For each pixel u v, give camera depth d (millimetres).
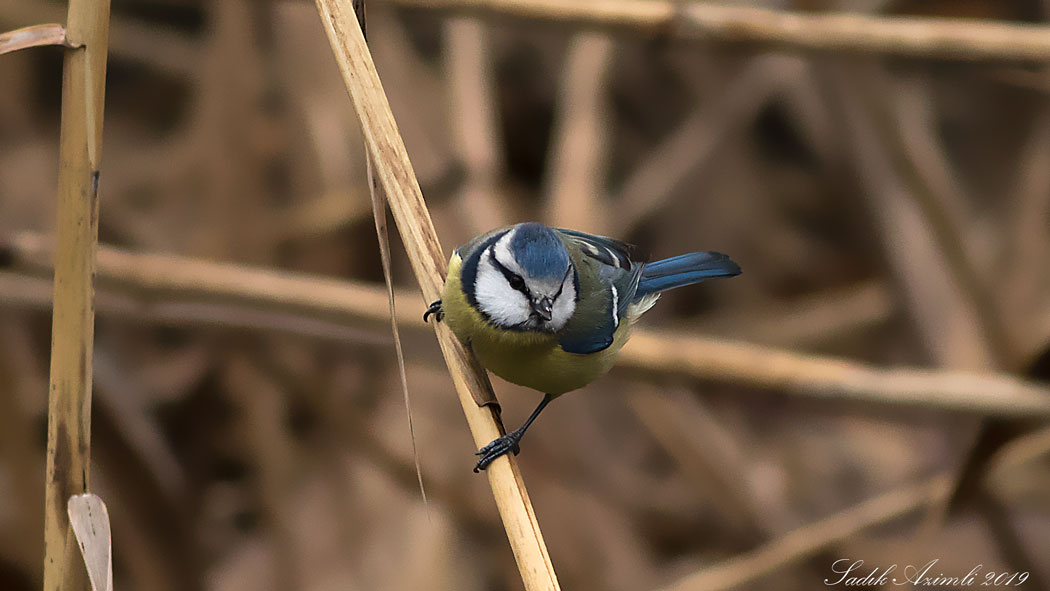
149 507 9469
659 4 8414
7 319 9719
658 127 14430
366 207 11891
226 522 11203
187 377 11391
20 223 12070
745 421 12977
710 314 14391
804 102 13930
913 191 11141
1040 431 9867
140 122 13414
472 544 11203
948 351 12242
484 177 12008
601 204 12750
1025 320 12039
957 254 11141
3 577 9242
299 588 10523
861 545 11672
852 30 8320
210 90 11070
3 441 8891
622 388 11898
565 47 14430
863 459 12922
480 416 6012
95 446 9148
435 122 12852
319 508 11031
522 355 6578
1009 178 14477
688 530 12039
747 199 14156
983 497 10094
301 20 11852
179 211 12078
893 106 10922
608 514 11695
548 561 5242
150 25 13516
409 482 11125
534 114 14477
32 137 12703
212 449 11531
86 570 5027
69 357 4938
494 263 6555
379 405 11562
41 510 9102
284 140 11914
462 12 8461
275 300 8453
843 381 8367
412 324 8570
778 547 10117
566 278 6832
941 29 8227
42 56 12992
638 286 8141
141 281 8234
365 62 6039
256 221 10961
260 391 10516
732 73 13789
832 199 14461
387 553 10891
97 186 4902
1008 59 8227
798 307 14117
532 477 11586
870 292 13992
